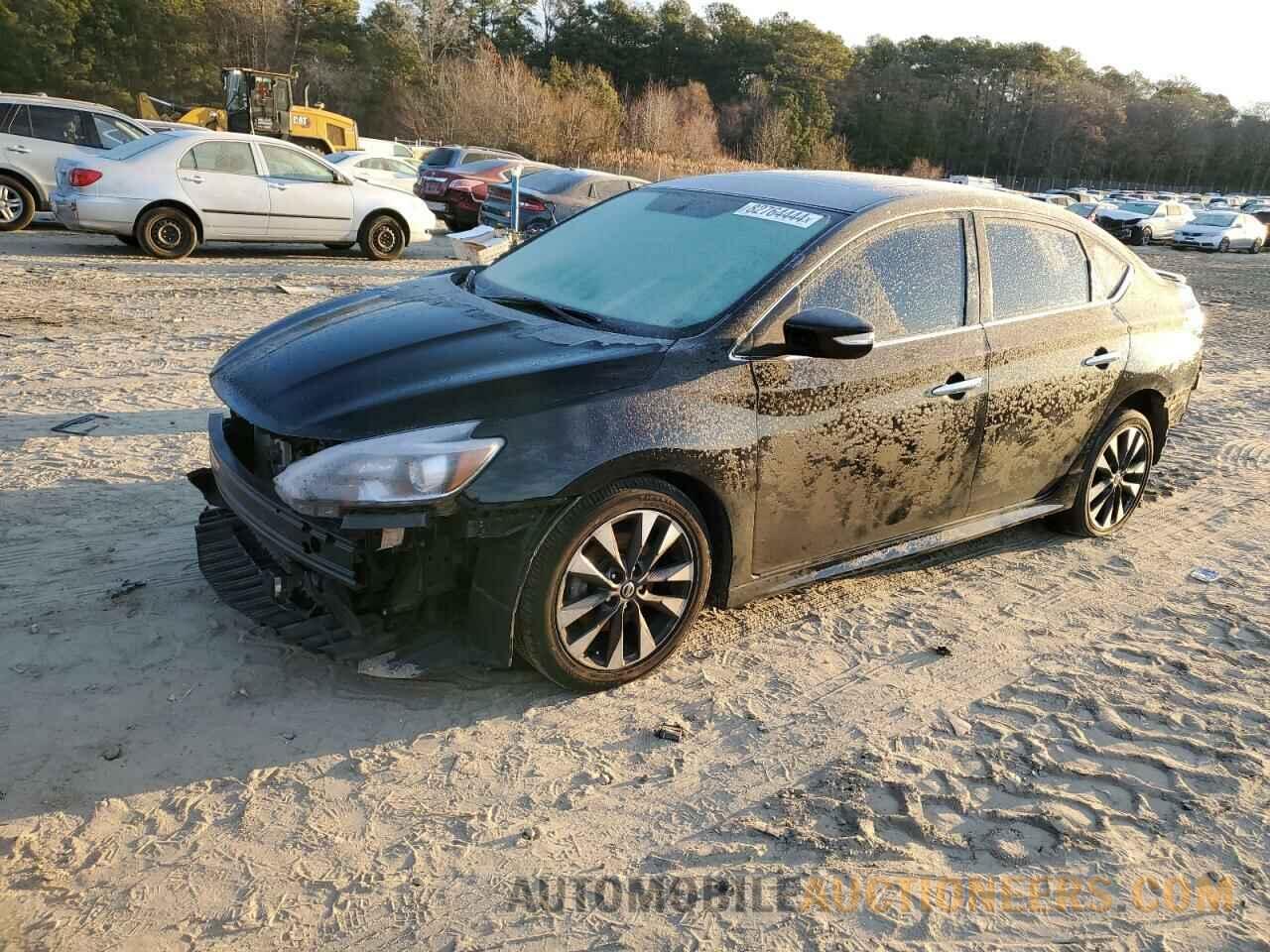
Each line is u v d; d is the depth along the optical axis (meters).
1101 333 4.66
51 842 2.56
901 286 3.87
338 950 2.31
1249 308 15.83
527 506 2.98
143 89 72.12
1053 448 4.61
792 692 3.53
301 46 82.25
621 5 107.31
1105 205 34.09
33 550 4.11
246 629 3.61
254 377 3.31
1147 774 3.18
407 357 3.23
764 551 3.63
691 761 3.10
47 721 3.02
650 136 60.00
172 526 4.45
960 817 2.92
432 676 3.43
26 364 7.07
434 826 2.74
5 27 65.81
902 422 3.83
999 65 134.12
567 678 3.29
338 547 2.93
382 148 32.06
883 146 114.38
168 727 3.05
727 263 3.73
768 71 104.75
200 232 12.72
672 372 3.27
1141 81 154.62
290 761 2.95
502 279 4.25
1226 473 6.57
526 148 54.03
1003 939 2.48
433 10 79.75
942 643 3.97
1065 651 3.97
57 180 12.27
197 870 2.52
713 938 2.42
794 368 3.50
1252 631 4.22
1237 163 131.50
